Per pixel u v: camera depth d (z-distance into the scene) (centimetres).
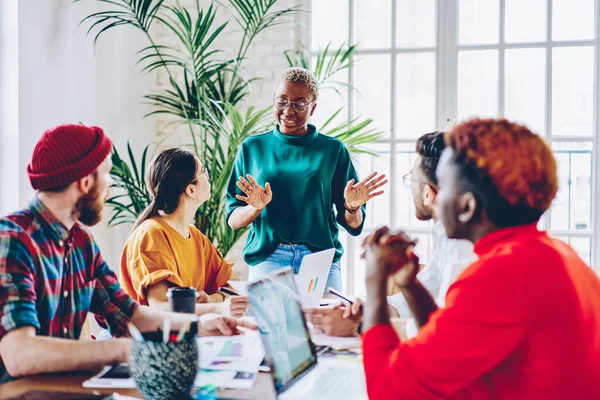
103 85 414
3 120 335
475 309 123
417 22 447
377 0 451
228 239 422
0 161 335
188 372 144
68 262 191
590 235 431
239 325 206
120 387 158
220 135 460
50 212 183
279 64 455
